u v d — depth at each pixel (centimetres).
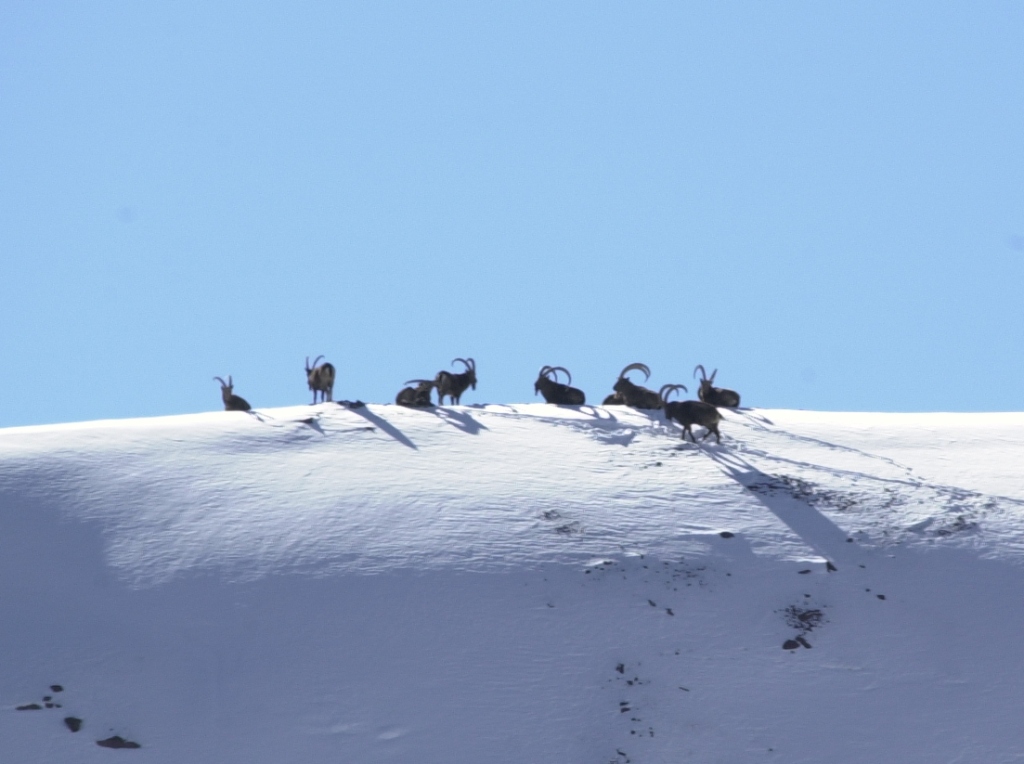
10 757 8350
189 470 11806
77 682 9006
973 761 8619
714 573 10362
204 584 10000
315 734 8662
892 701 9138
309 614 9706
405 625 9619
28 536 10531
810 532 11044
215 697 8944
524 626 9650
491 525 10869
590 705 8981
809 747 8719
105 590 9925
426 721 8788
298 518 10894
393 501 11225
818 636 9725
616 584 10150
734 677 9294
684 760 8581
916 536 11025
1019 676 9394
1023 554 10812
